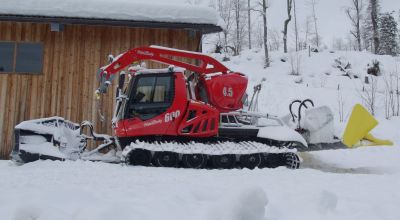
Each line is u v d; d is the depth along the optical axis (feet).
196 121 24.14
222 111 25.32
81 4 32.24
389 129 45.85
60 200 10.36
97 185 13.69
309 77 84.99
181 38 34.78
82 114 33.40
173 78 24.49
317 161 27.99
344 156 29.81
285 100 65.46
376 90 72.28
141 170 18.97
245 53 110.32
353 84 79.10
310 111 25.81
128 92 24.57
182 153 22.25
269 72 88.58
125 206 9.62
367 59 96.48
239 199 8.00
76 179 15.21
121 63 25.50
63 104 33.37
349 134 24.73
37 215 8.48
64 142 25.66
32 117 33.04
